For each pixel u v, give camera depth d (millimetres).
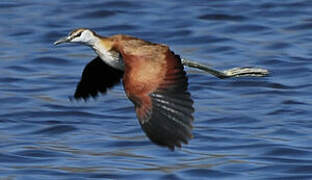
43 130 16547
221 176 14328
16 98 18219
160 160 14961
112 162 14914
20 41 21672
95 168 14648
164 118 9578
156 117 9586
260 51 20625
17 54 20781
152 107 9617
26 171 14578
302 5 23312
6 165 14852
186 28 22125
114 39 11211
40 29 22281
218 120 16781
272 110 17266
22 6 23891
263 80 18859
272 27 22094
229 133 16094
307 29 21891
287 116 17000
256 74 12844
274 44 21016
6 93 18531
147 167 14648
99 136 16156
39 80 19312
